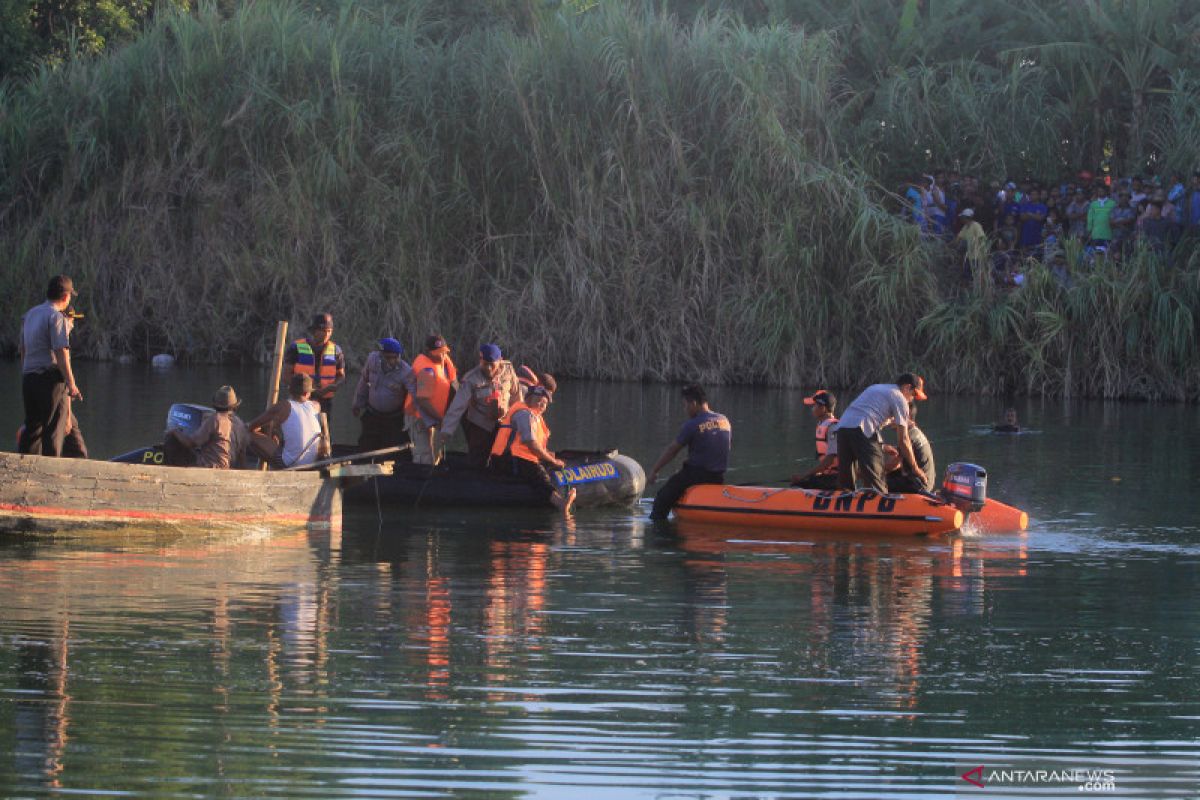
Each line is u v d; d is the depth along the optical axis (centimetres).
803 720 1936
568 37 8194
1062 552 3328
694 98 8056
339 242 8181
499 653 2259
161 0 10344
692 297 7938
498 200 8288
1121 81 8669
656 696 2031
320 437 3688
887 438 5656
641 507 4069
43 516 3055
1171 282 7481
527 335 8075
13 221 8588
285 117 8250
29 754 1733
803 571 3055
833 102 8312
